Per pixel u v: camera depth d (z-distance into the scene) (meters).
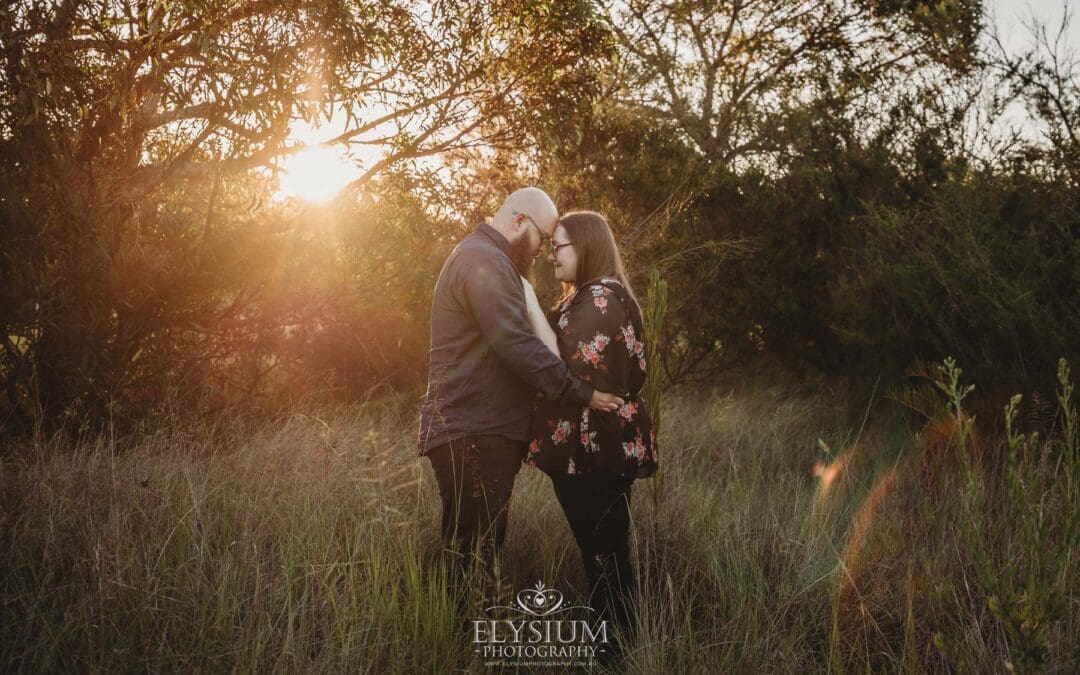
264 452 3.04
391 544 2.33
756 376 6.20
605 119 6.06
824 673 2.04
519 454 2.25
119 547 2.09
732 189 5.96
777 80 7.27
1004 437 3.55
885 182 5.43
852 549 2.53
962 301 4.01
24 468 2.65
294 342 4.56
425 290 4.74
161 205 3.73
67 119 3.29
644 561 2.54
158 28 3.38
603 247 2.33
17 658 1.77
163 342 3.72
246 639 1.85
